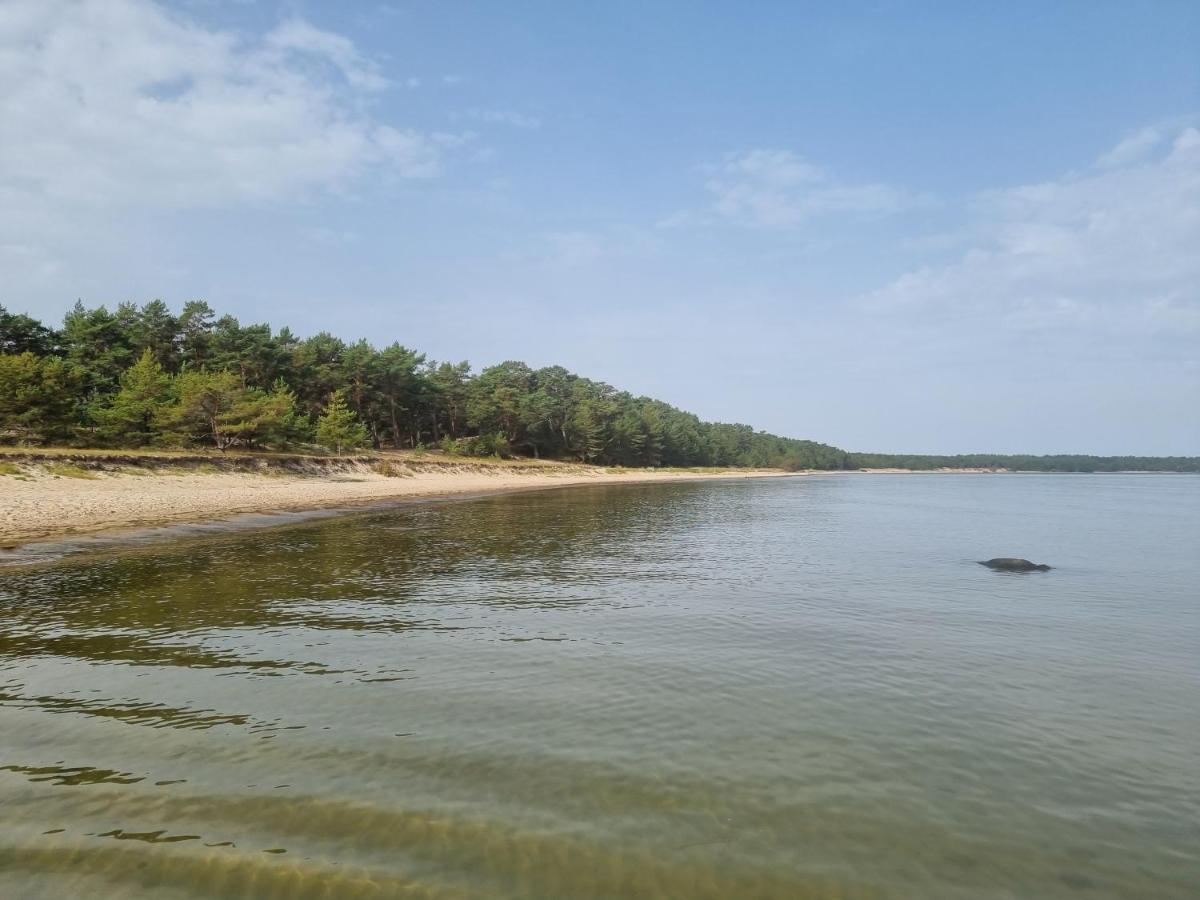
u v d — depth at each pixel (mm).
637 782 7336
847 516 46625
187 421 67000
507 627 14188
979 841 6340
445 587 18703
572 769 7621
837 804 6949
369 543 28562
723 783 7344
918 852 6137
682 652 12359
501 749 8125
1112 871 5914
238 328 88375
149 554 24234
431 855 5988
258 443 73688
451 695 9992
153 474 51438
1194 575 21719
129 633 13422
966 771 7742
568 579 20125
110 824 6445
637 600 17047
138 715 9156
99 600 16500
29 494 37281
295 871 5754
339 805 6797
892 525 39719
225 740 8336
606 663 11648
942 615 15578
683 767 7707
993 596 17891
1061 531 36875
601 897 5461
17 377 54031
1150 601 17438
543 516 43719
